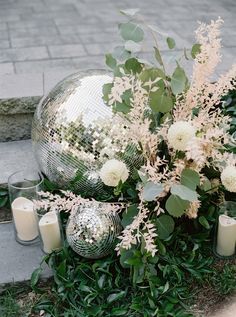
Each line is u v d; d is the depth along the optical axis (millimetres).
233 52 2820
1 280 1593
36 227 1708
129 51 1498
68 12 3734
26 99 2166
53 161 1713
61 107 1679
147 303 1479
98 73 1773
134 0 4098
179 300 1514
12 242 1751
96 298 1502
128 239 1382
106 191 1703
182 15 3617
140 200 1514
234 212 1637
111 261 1568
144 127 1458
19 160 2076
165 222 1510
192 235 1673
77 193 1735
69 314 1479
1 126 2215
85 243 1525
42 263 1642
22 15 3670
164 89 1475
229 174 1448
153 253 1349
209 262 1612
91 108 1644
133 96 1448
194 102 1522
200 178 1516
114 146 1622
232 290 1559
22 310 1530
